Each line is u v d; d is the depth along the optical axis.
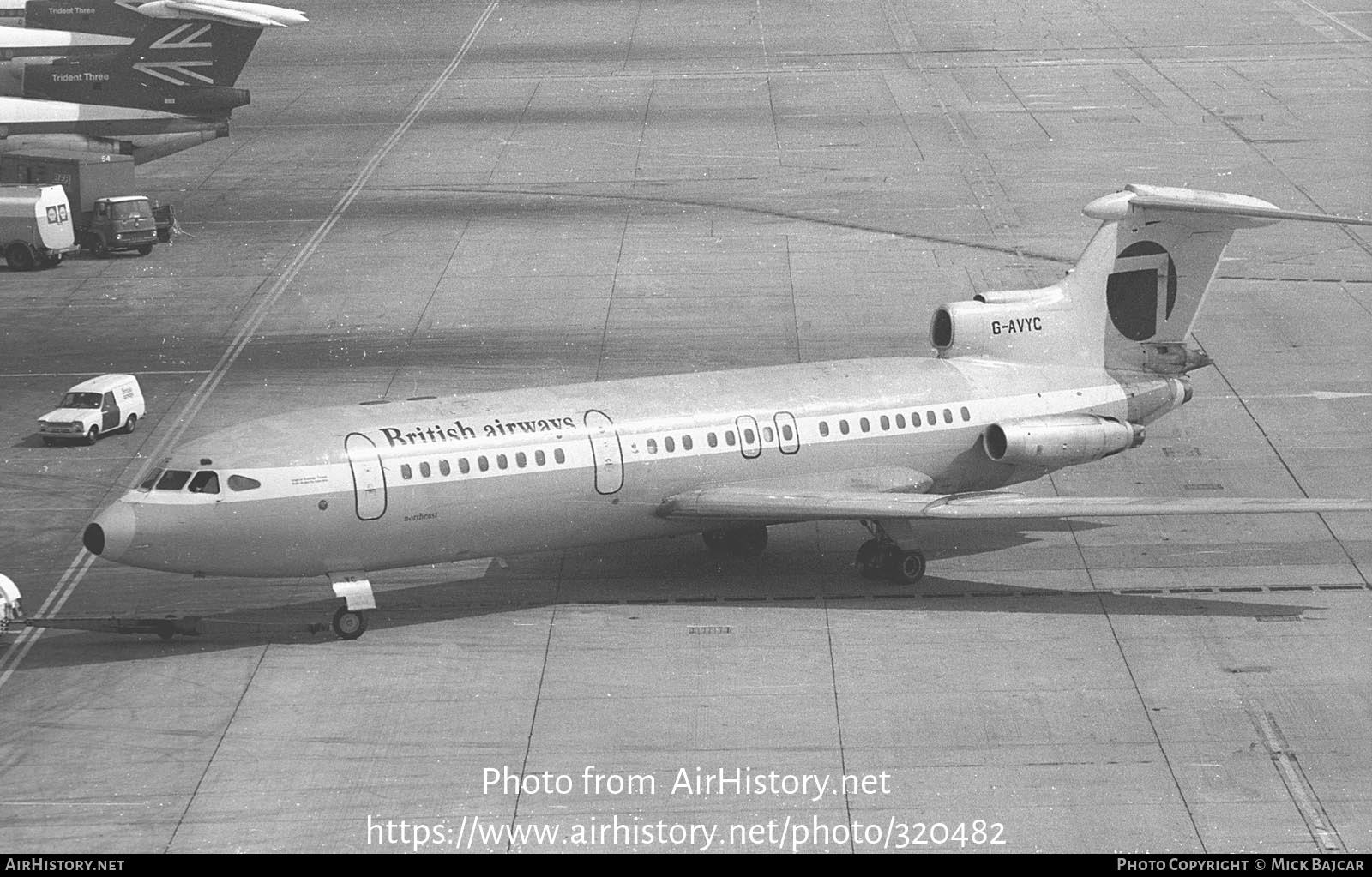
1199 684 53.44
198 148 137.50
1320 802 46.62
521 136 138.75
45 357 89.88
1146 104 143.50
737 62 165.00
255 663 55.56
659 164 128.88
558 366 86.56
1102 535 66.25
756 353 87.88
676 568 63.59
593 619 58.81
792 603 60.19
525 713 51.94
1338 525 66.56
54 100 120.62
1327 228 108.12
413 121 145.38
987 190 119.00
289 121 146.38
